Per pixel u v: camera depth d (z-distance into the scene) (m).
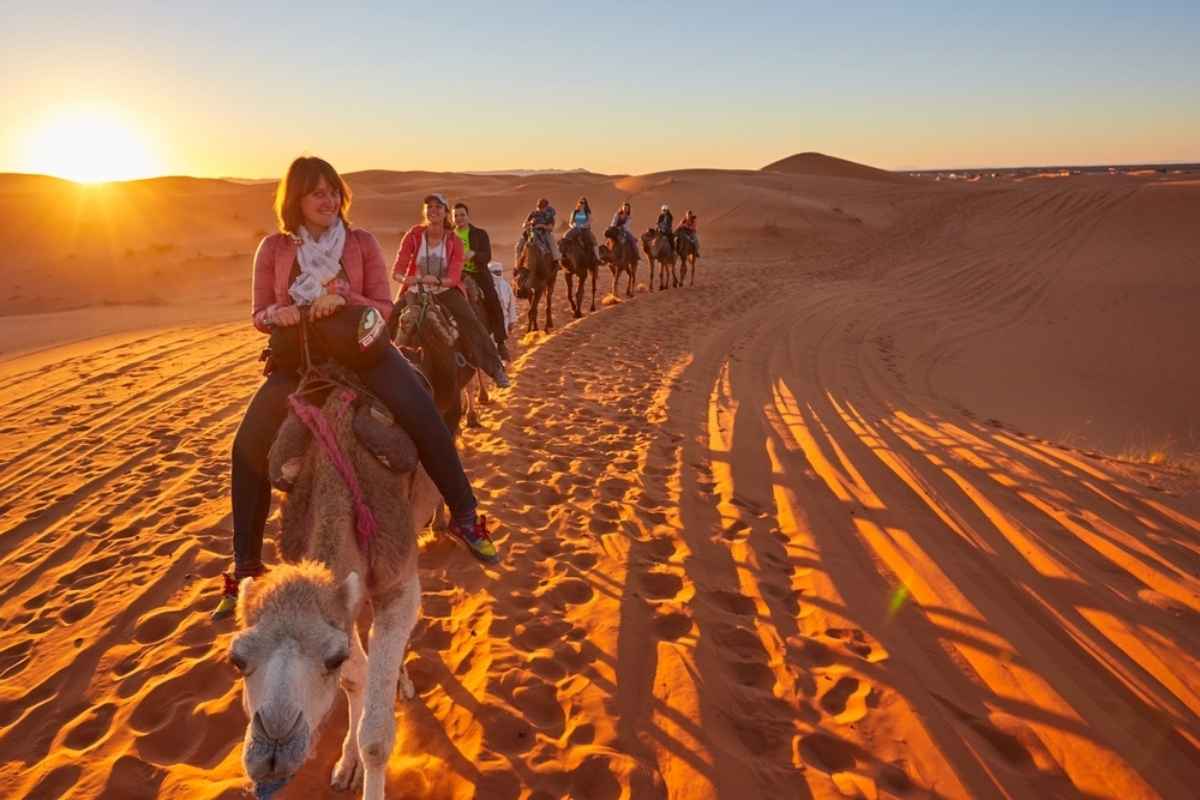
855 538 6.84
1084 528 7.22
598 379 13.06
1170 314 27.69
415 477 3.94
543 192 78.44
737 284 30.41
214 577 6.07
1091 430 14.85
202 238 52.09
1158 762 4.11
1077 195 58.81
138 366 15.69
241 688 4.64
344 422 3.52
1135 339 24.16
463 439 9.46
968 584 6.01
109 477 8.73
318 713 2.45
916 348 20.55
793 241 52.06
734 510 7.43
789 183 84.50
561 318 20.00
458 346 6.93
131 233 52.06
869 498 7.80
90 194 65.12
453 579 5.96
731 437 9.83
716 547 6.64
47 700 4.62
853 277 35.22
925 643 5.18
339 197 3.80
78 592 5.96
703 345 16.91
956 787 3.89
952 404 14.61
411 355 5.24
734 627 5.32
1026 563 6.42
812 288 30.42
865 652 5.07
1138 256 40.47
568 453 9.05
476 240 10.02
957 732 4.30
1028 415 15.45
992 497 7.98
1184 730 4.37
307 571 2.68
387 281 4.02
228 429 10.59
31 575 6.30
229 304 30.33
